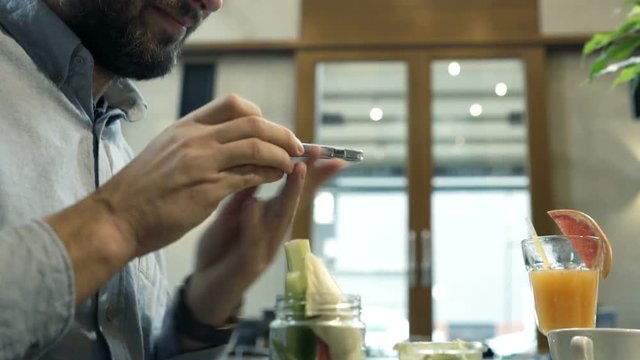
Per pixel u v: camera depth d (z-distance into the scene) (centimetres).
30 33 92
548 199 356
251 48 392
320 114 382
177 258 318
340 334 73
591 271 100
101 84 105
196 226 71
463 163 368
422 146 370
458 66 382
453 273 353
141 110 114
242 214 90
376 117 378
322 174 92
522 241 110
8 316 61
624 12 369
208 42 395
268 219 90
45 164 86
